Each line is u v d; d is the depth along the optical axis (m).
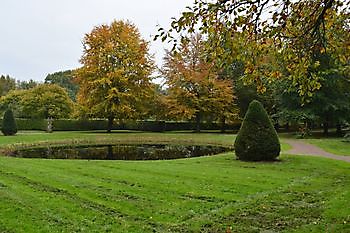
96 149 26.86
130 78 38.00
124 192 9.77
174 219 7.54
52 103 49.31
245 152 16.14
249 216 7.81
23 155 22.80
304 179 11.99
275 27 6.02
